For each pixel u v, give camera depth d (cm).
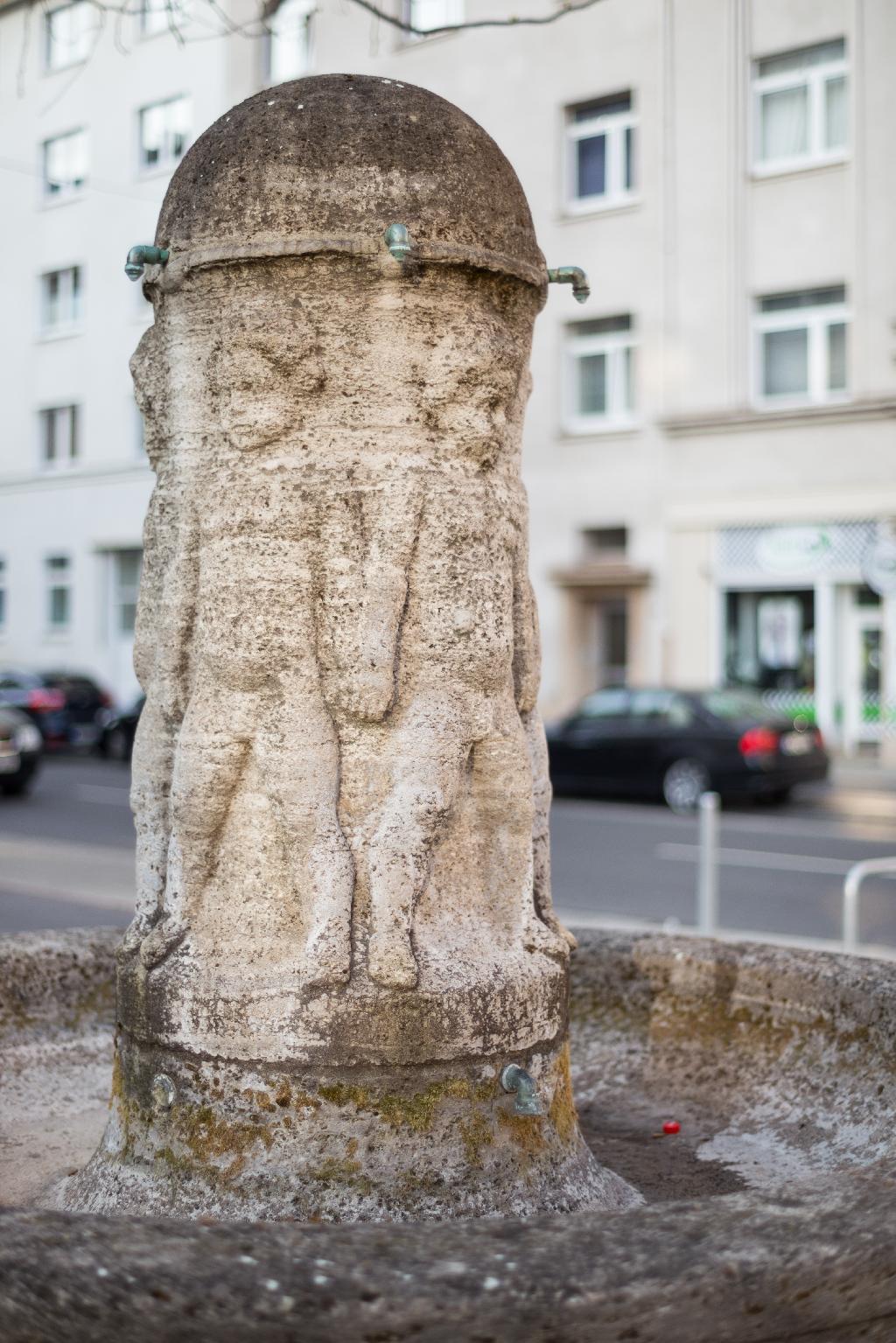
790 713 2492
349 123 387
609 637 2747
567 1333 244
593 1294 243
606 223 2616
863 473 2395
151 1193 371
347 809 382
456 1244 253
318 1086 363
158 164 3231
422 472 388
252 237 382
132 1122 386
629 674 2644
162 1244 248
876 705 2441
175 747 401
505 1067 375
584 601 2711
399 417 389
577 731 2072
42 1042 514
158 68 3159
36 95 3397
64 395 3506
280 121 389
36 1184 416
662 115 2547
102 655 3503
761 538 2505
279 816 380
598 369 2684
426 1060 366
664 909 1177
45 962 523
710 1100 494
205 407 400
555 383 2697
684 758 1969
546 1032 388
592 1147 459
